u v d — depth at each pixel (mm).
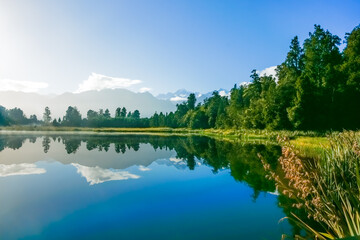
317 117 35938
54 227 6609
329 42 38188
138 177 12625
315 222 6570
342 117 35250
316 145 18844
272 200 8633
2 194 9539
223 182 11352
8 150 24062
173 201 8758
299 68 45344
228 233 6137
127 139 43438
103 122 155750
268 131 41969
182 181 11711
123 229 6438
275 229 6270
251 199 8812
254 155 20094
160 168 15148
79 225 6734
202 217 7211
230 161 17375
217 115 84625
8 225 6734
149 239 5879
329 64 35875
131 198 9102
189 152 23391
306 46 40219
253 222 6762
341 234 3801
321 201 4227
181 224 6734
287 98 41688
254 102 50312
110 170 14469
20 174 13219
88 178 12344
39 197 9188
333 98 35938
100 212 7684
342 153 5957
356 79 33125
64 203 8523
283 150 4602
